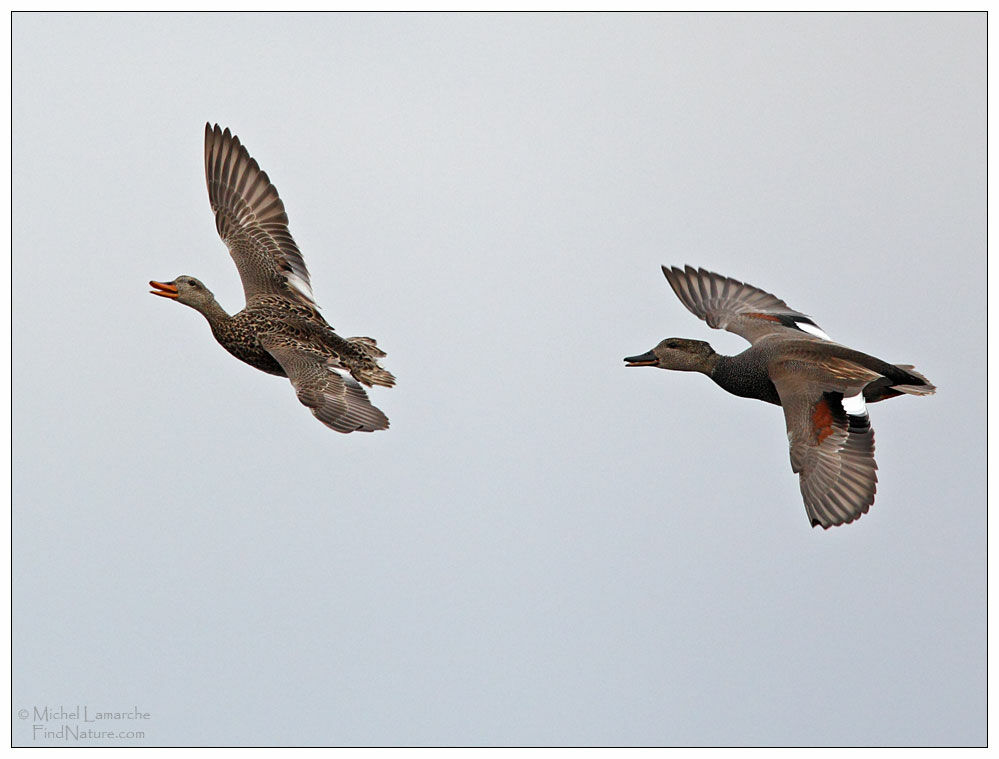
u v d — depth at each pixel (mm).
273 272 16734
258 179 17047
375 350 16281
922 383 15289
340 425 14969
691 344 16391
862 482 14328
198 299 16484
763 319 17047
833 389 15000
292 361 15594
